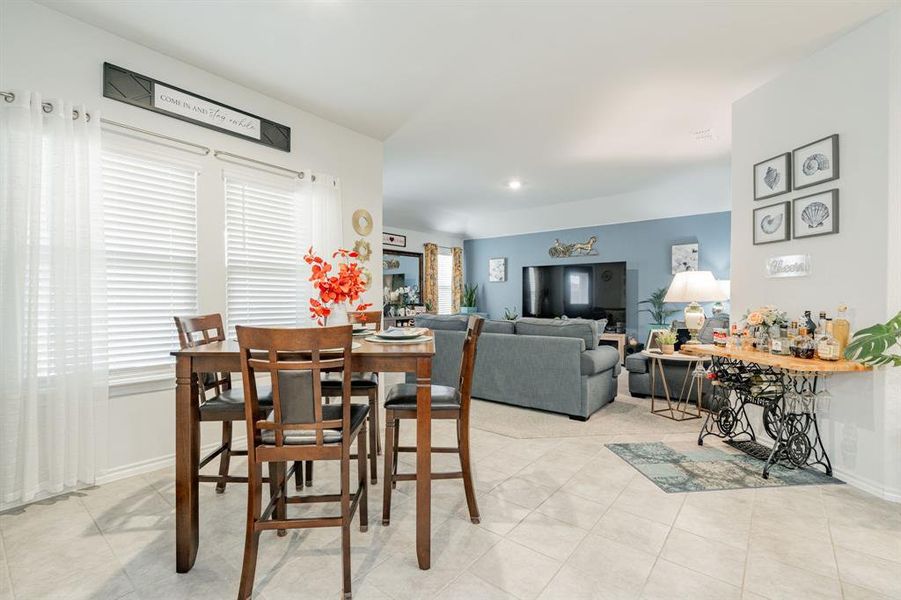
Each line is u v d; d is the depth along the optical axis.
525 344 3.98
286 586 1.55
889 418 2.24
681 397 4.14
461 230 9.03
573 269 7.68
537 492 2.31
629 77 3.04
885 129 2.27
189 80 2.83
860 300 2.39
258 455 1.52
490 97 3.35
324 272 2.06
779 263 2.89
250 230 3.19
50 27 2.26
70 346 2.27
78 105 2.29
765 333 2.81
